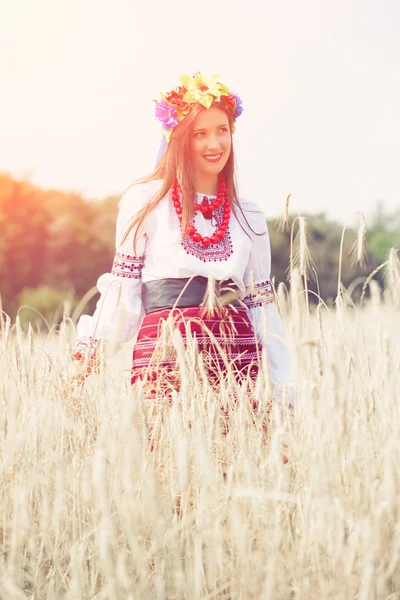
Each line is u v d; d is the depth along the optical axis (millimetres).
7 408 2264
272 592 1662
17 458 2129
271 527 1847
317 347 1846
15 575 1876
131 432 1788
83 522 1988
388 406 2135
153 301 2830
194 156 2932
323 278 12438
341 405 1816
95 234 19672
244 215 3037
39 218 19547
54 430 2135
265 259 3068
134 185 2971
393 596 1735
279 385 2760
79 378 2527
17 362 2406
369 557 1638
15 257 19328
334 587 1724
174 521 1900
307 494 1809
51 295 17484
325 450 1858
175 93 2924
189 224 2848
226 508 1805
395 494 1777
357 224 2293
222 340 2705
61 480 1929
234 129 3037
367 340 2316
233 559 1792
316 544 1746
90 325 2834
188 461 1897
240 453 2035
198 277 2803
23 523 1812
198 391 2170
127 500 1748
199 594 1694
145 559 1695
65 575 1875
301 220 2443
